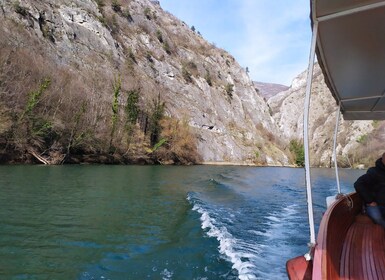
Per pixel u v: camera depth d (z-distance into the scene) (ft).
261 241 31.27
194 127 266.36
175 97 286.46
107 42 255.09
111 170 110.42
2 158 110.01
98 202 47.39
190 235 31.99
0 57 134.31
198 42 458.91
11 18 189.06
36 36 197.36
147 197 54.90
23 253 25.48
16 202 43.88
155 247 27.94
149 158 178.81
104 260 24.61
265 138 388.16
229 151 282.15
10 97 124.98
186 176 106.22
